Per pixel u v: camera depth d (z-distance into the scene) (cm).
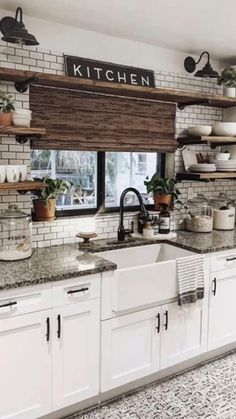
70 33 272
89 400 238
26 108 259
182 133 339
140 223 317
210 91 349
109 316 234
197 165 329
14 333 202
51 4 232
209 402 244
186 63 332
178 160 341
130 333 245
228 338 300
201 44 307
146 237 307
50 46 265
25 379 209
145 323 251
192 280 265
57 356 218
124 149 306
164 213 318
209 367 285
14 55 252
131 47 300
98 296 229
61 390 222
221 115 364
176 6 235
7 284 195
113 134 299
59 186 271
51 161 295
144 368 255
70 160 303
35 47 259
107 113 294
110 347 238
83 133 285
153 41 301
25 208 267
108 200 325
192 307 273
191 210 345
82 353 227
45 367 214
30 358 209
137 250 300
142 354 253
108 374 239
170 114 329
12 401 206
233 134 335
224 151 363
